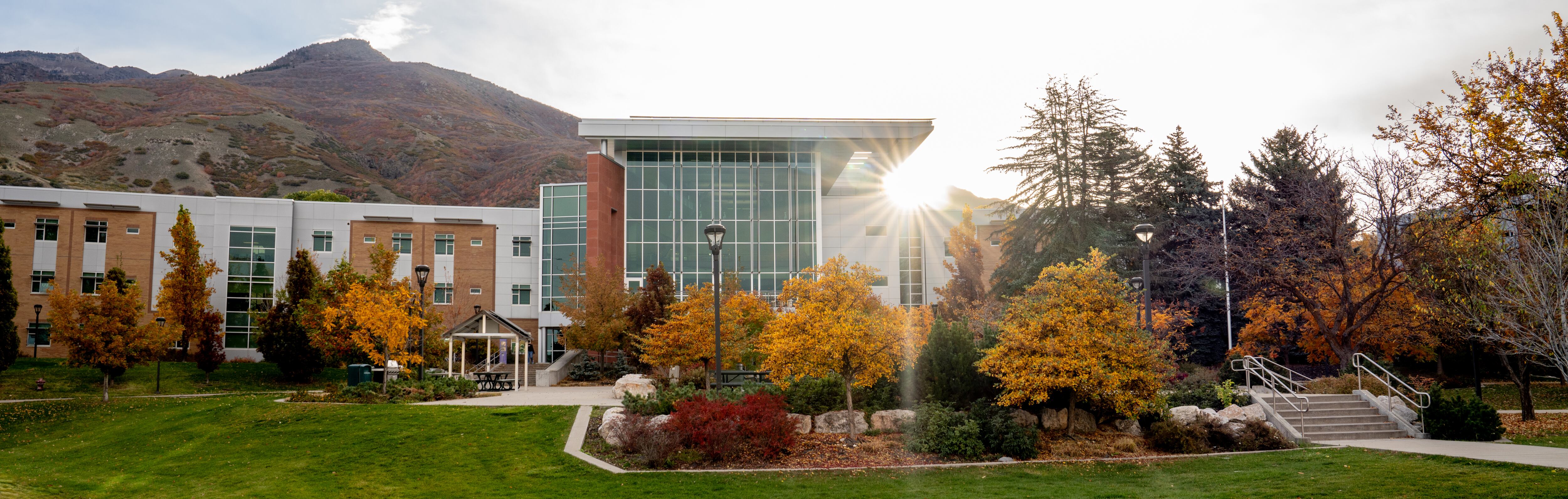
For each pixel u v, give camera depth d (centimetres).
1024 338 1927
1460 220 1914
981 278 5228
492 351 5228
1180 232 4175
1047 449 1898
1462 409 1992
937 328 2195
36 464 2077
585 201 5747
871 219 6094
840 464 1773
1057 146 4272
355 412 2328
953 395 2091
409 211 5794
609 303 4181
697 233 5394
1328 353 3175
